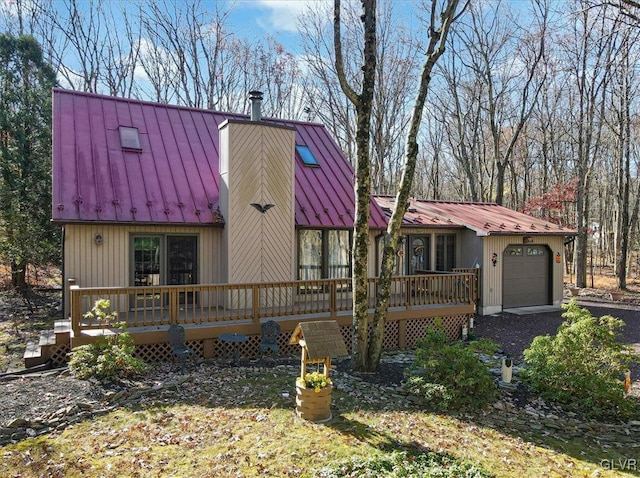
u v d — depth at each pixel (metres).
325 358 6.07
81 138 11.72
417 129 8.44
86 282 10.13
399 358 10.35
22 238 15.30
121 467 4.83
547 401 7.54
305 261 12.73
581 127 22.58
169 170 11.91
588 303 18.97
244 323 9.62
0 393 6.57
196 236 11.28
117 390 6.89
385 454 5.22
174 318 8.98
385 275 8.55
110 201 10.42
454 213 17.78
